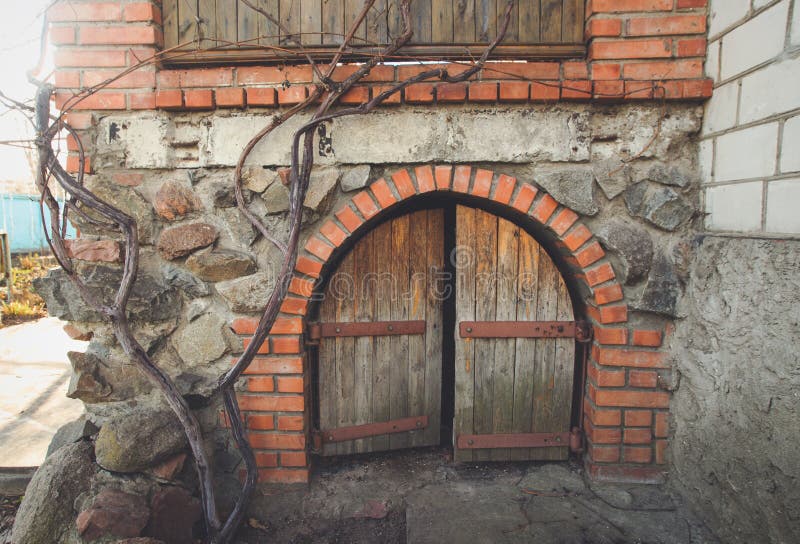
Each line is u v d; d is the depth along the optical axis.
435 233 2.81
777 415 1.82
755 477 1.94
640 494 2.51
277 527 2.35
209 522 2.15
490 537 2.23
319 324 2.71
